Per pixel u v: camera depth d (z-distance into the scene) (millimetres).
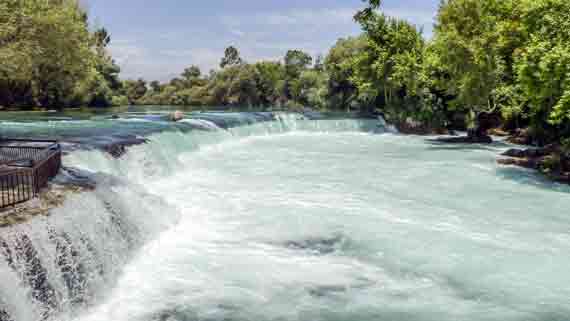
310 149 32156
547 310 8852
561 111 18797
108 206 11805
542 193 18281
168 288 9852
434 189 19000
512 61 35125
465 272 10578
